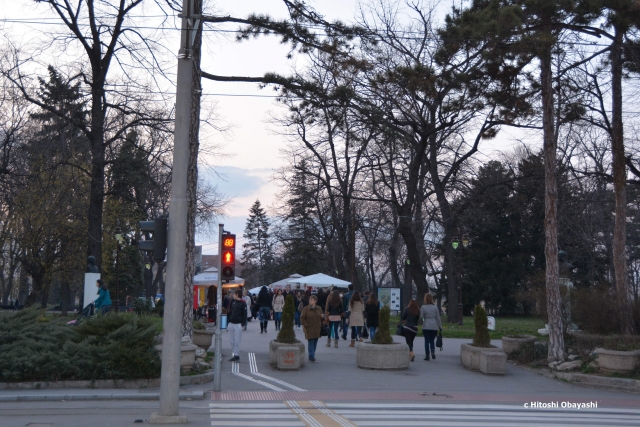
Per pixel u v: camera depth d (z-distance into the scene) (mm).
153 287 55750
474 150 35406
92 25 25688
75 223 35188
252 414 10203
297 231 57844
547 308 17531
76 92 26406
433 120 24250
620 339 16172
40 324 13773
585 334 17484
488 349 16609
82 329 13664
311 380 14320
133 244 45938
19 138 29172
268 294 26406
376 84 20234
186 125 9812
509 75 18891
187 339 14359
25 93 25828
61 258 36438
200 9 16328
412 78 19219
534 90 19719
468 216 37469
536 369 17094
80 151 29453
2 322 13477
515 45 16562
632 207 39656
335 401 11719
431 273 58969
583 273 44562
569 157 34344
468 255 54719
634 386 14141
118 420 9562
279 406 11055
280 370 15602
